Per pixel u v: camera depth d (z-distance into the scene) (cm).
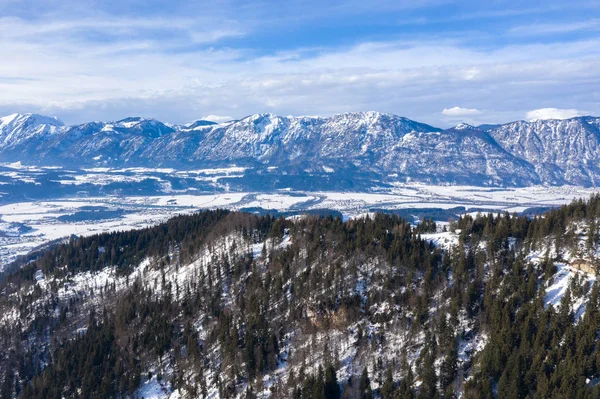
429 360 16012
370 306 19350
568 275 18025
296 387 16900
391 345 17762
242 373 18538
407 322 18300
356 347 18012
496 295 17950
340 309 19212
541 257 19300
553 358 14762
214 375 19088
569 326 15300
